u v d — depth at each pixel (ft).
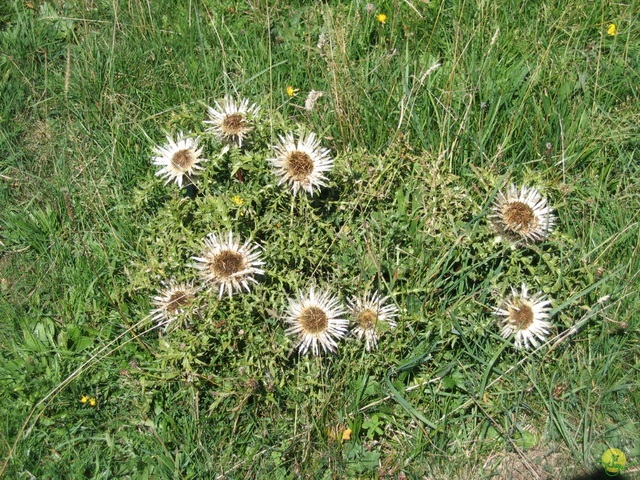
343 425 2.14
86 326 2.35
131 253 2.53
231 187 2.41
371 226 2.35
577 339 2.30
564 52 3.04
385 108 2.80
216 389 2.16
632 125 2.80
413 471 2.09
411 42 3.15
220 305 2.14
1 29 3.37
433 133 2.74
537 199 2.32
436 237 2.31
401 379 2.21
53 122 3.01
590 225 2.51
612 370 2.26
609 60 3.03
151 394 2.19
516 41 3.11
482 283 2.29
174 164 2.35
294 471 2.05
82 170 2.78
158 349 2.25
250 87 2.96
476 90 2.86
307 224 2.25
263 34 3.18
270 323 2.16
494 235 2.33
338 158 2.40
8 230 2.67
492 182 2.43
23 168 2.86
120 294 2.40
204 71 3.06
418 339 2.25
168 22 3.27
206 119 2.79
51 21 3.36
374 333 2.16
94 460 2.10
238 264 2.12
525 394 2.23
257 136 2.41
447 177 2.45
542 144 2.75
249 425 2.13
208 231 2.27
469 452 2.13
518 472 2.11
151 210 2.65
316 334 2.12
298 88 2.95
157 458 2.08
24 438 2.10
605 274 2.40
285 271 2.21
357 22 3.11
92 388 2.24
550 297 2.29
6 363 2.27
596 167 2.72
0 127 2.96
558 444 2.15
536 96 2.90
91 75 3.06
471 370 2.27
